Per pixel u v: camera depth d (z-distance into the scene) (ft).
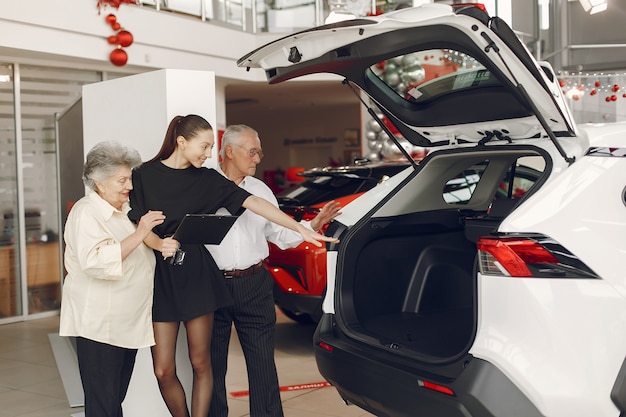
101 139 13.75
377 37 8.82
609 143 8.86
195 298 10.64
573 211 8.41
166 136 10.81
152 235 10.38
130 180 10.00
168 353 10.87
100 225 9.71
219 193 10.83
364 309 11.48
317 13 36.42
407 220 11.68
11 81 27.09
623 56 38.52
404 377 9.07
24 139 27.32
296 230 10.76
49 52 26.17
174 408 11.20
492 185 12.57
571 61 39.06
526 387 8.00
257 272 11.56
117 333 9.92
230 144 11.63
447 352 9.79
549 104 8.65
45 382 17.17
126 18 29.04
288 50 9.43
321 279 16.97
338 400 14.46
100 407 10.00
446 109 10.25
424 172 11.27
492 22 7.93
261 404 11.77
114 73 30.71
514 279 8.10
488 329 8.24
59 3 26.25
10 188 26.81
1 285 26.21
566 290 8.09
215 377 11.80
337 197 18.21
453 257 12.53
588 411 8.05
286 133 69.82
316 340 10.71
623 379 8.12
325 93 48.85
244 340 11.76
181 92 12.26
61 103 28.68
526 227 8.23
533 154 9.59
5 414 14.65
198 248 10.82
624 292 8.22
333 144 67.41
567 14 39.11
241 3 35.17
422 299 12.21
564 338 8.03
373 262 11.60
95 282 9.84
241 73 35.24
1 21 24.68
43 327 24.90
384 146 32.35
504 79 8.66
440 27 8.38
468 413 8.26
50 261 27.76
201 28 32.55
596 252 8.25
